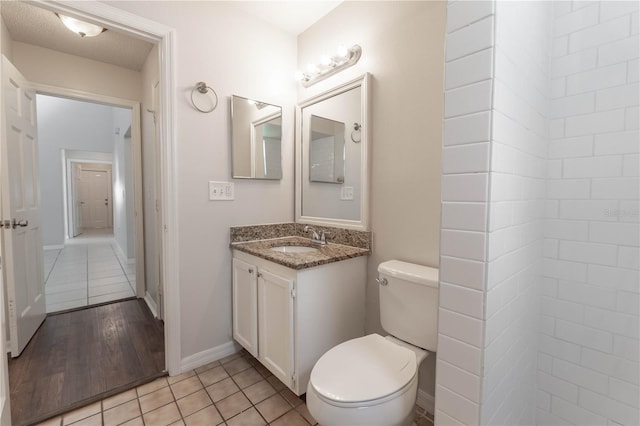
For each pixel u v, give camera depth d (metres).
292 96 2.28
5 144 1.81
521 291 1.06
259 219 2.14
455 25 0.86
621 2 1.05
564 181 1.18
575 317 1.18
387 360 1.24
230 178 1.99
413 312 1.38
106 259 4.80
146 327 2.42
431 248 1.50
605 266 1.11
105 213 9.02
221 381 1.75
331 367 1.19
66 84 2.59
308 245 2.02
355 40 1.84
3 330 1.22
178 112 1.76
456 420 0.90
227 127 1.96
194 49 1.80
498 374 0.93
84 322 2.50
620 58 1.05
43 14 2.00
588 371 1.16
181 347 1.83
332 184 2.01
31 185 2.24
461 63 0.85
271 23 2.14
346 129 1.91
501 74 0.83
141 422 1.43
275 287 1.60
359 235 1.83
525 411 1.20
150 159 2.71
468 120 0.83
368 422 1.02
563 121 1.18
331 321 1.64
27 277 2.14
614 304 1.10
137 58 2.68
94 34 2.09
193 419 1.46
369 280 1.80
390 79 1.66
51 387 1.67
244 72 2.02
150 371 1.83
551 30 1.19
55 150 5.51
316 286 1.55
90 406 1.53
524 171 1.02
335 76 1.98
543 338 1.26
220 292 1.98
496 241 0.85
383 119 1.70
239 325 1.94
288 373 1.53
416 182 1.56
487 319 0.83
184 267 1.82
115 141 5.62
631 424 1.08
